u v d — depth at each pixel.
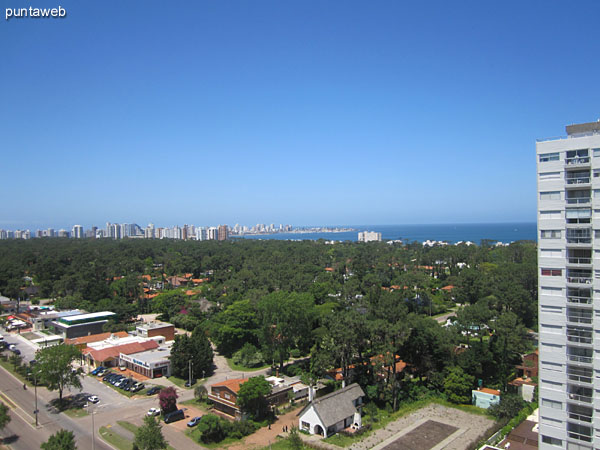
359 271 184.12
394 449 53.00
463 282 150.00
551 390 42.97
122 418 62.53
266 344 87.38
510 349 73.94
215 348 102.88
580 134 43.25
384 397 68.00
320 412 57.88
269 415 63.66
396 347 68.31
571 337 41.97
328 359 71.25
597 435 40.50
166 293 137.88
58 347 69.06
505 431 55.94
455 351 78.06
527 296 114.25
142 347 93.25
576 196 42.59
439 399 69.25
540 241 43.69
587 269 41.59
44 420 61.78
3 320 127.62
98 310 127.81
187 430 58.72
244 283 163.50
